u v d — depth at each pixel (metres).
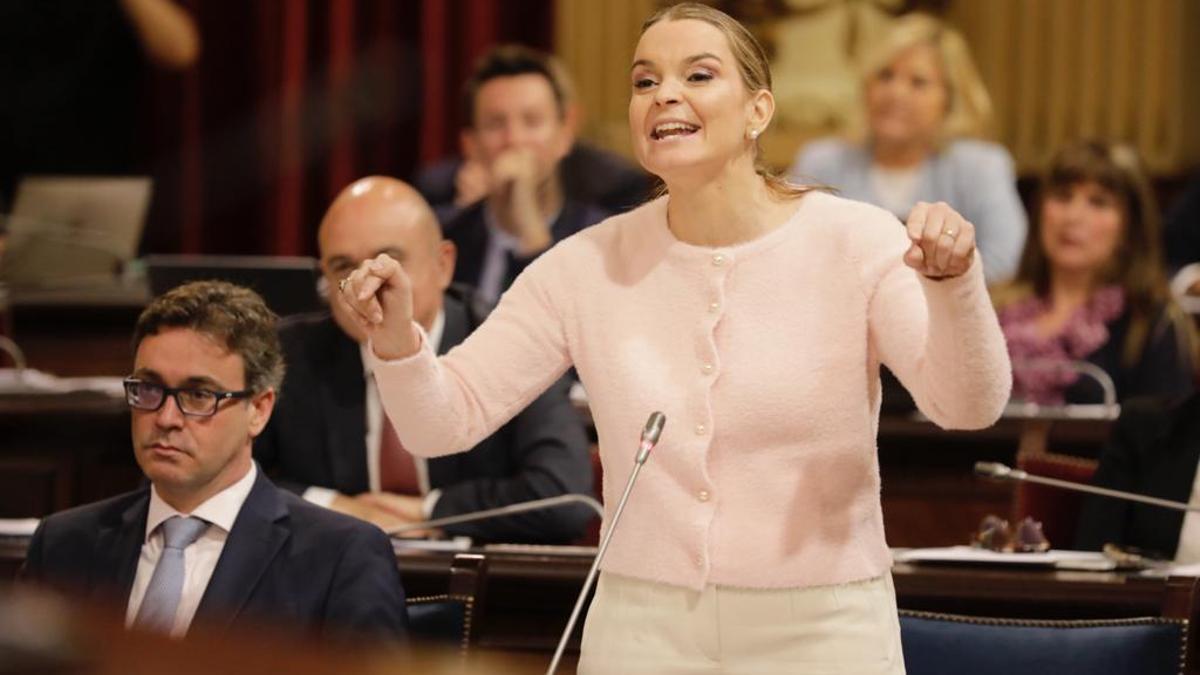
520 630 10.01
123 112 23.16
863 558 6.79
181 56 23.09
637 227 7.17
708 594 6.74
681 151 6.77
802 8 23.95
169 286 13.27
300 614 8.21
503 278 17.09
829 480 6.73
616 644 6.90
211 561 8.47
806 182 7.56
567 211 17.62
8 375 15.12
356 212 10.91
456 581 8.55
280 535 8.39
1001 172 18.41
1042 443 13.98
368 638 8.09
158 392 8.41
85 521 8.68
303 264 13.24
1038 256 16.05
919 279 6.34
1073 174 15.73
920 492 14.07
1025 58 24.80
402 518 11.08
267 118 25.30
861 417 6.78
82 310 17.20
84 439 13.66
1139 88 24.67
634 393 6.89
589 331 7.08
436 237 11.14
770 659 6.70
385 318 6.79
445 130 25.28
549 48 25.16
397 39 25.28
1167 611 8.19
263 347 8.60
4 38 22.66
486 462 11.45
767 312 6.81
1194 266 19.30
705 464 6.73
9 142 22.73
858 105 23.62
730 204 6.90
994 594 9.65
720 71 6.84
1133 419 11.27
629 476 6.90
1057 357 15.66
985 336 6.27
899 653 6.95
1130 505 11.15
